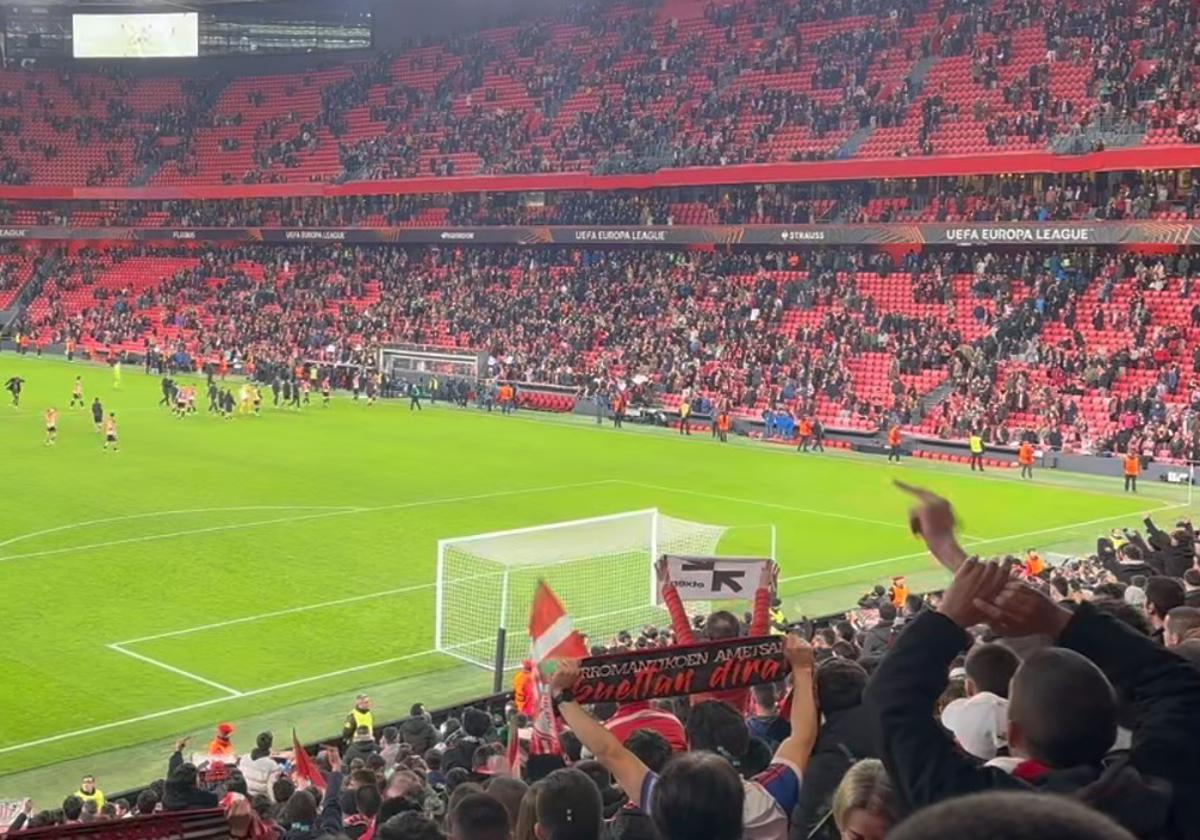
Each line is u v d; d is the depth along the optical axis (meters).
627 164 83.38
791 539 42.66
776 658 5.84
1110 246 69.12
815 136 78.19
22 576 35.44
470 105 97.25
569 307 84.44
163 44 108.69
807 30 85.62
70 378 85.56
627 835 6.51
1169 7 70.25
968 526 45.28
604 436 67.00
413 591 34.47
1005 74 74.81
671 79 88.62
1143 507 49.44
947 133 72.94
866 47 81.06
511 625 31.19
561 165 87.12
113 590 34.22
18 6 110.31
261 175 101.88
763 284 78.06
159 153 109.12
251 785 18.19
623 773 5.33
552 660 5.62
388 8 108.44
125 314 101.25
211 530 41.66
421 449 60.53
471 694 26.80
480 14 105.44
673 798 4.68
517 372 79.69
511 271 90.06
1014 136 69.75
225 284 101.44
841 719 6.67
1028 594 4.08
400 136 98.31
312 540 40.53
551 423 71.69
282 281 99.81
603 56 93.88
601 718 13.59
